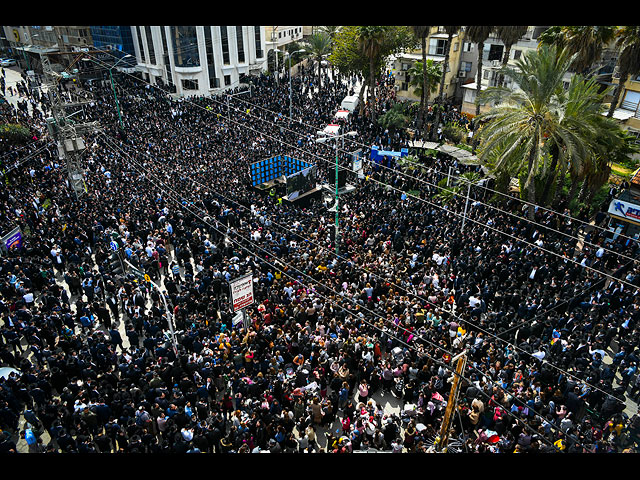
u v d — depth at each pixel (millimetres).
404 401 15477
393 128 42719
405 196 28547
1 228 24344
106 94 50688
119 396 14156
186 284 19625
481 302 18359
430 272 20312
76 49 62312
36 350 16500
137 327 17984
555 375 14789
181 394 14195
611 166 29234
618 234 22312
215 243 25000
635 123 34125
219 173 31406
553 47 24359
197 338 16719
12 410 14734
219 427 13492
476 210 26859
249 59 65312
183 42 57969
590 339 16312
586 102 25172
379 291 19250
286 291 18922
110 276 20172
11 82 63406
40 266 21516
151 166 32094
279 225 23906
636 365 15391
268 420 13711
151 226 24891
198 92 61094
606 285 21562
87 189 29656
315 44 64312
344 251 22375
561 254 22172
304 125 42594
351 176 32031
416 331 16438
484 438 13398
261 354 16344
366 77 47719
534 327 17328
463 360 10953
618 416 13594
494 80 45312
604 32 28156
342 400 15148
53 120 27453
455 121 43156
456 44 50875
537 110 24703
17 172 31953
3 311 18391
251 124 42375
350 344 15922
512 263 21031
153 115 43875
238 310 17766
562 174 27891
